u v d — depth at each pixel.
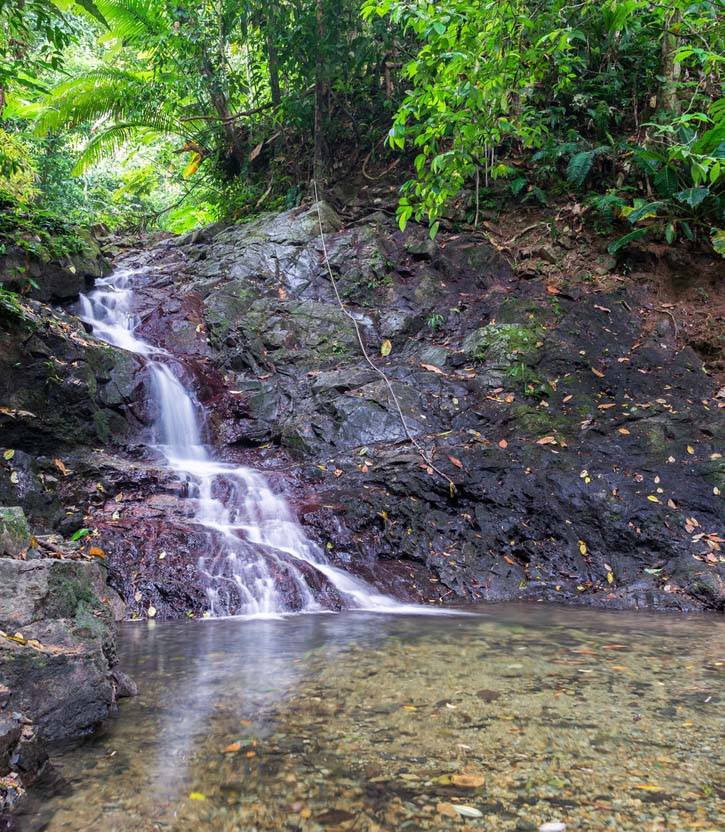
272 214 11.79
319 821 1.80
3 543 2.91
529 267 10.15
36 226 8.67
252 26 13.25
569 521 6.27
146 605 4.93
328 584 5.45
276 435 7.89
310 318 9.47
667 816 1.81
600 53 10.92
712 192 9.62
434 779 2.04
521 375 8.04
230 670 3.27
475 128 6.88
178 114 14.07
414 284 9.95
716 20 8.61
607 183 10.66
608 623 4.57
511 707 2.68
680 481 6.53
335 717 2.58
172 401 7.82
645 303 9.53
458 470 6.73
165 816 1.83
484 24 6.73
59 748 2.31
